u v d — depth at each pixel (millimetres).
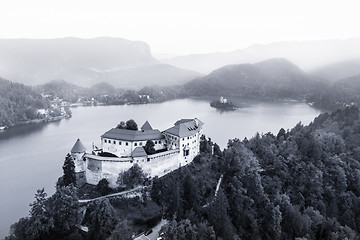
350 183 161750
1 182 188750
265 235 126188
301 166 159000
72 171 139500
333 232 121000
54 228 109125
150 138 158000
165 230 109500
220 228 117312
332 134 198500
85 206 125375
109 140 157500
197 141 175875
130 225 115312
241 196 134375
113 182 142750
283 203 135375
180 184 138375
